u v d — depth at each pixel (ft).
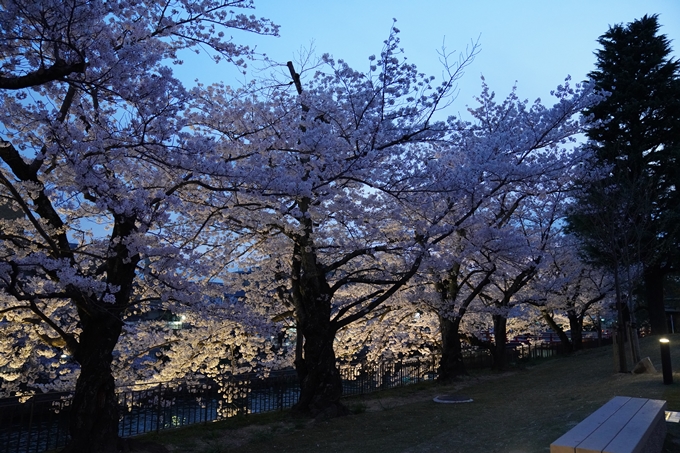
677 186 78.02
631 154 75.82
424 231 41.11
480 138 46.39
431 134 38.86
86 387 27.07
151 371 46.52
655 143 83.46
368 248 40.68
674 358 49.55
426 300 58.80
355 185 43.34
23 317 35.50
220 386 44.27
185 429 34.68
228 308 32.58
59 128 24.56
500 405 37.73
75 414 26.91
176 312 31.17
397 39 35.24
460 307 59.62
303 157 36.63
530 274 65.77
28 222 34.32
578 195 58.49
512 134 47.55
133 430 38.70
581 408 29.94
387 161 39.22
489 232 47.01
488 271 59.77
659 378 38.24
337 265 41.29
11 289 23.39
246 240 43.27
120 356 43.60
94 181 24.72
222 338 46.37
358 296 58.85
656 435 18.63
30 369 42.80
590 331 149.79
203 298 32.27
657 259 74.33
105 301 25.40
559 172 47.09
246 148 35.86
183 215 37.91
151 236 29.17
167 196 26.61
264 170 29.17
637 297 108.99
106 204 24.50
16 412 36.40
